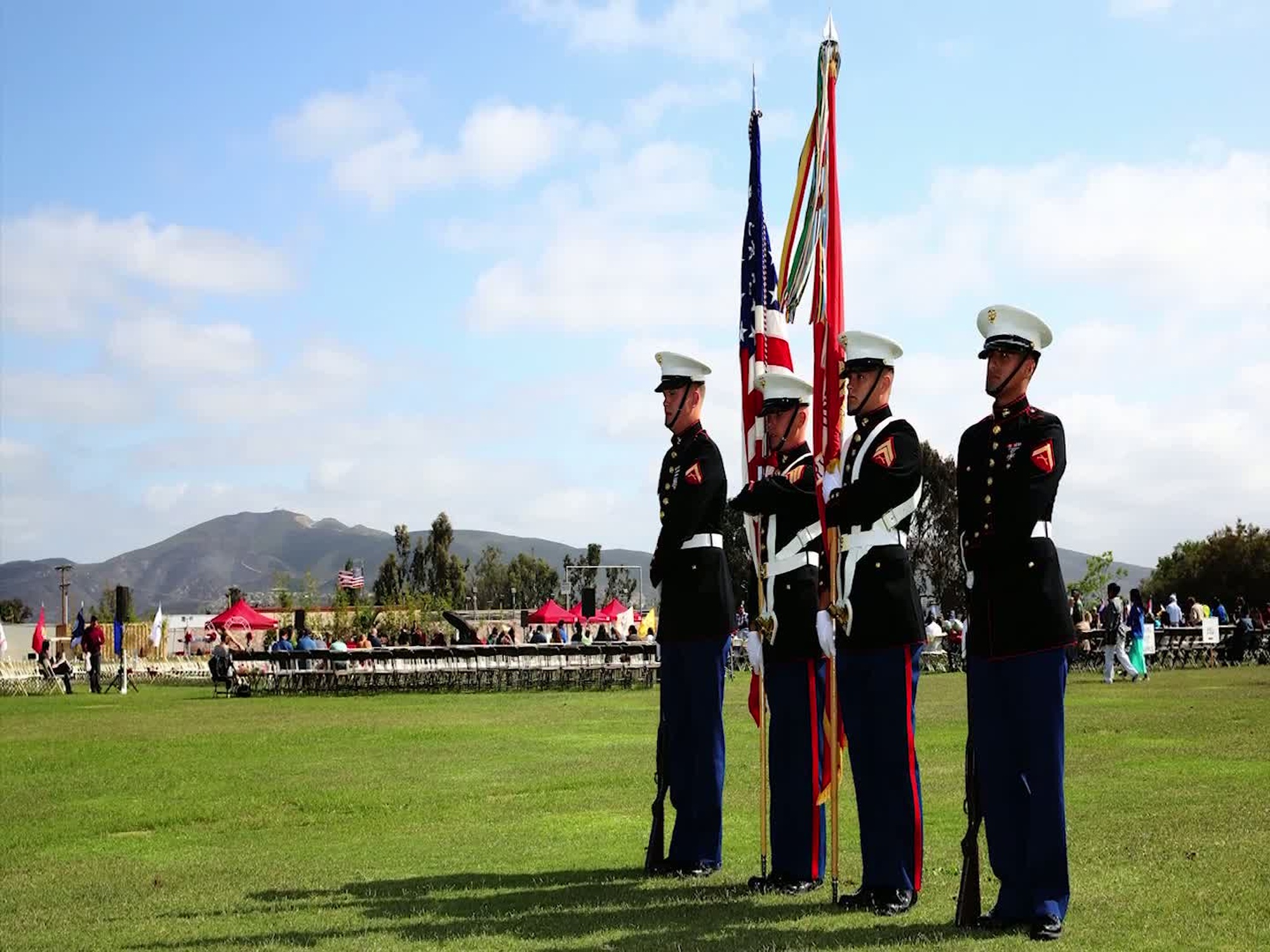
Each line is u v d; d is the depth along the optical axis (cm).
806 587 868
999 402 766
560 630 4850
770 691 869
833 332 830
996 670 735
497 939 700
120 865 972
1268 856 848
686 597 915
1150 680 3228
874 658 794
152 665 5306
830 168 851
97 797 1373
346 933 723
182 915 788
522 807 1221
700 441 933
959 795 1199
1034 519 734
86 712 2930
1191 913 709
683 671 912
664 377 941
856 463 810
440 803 1255
